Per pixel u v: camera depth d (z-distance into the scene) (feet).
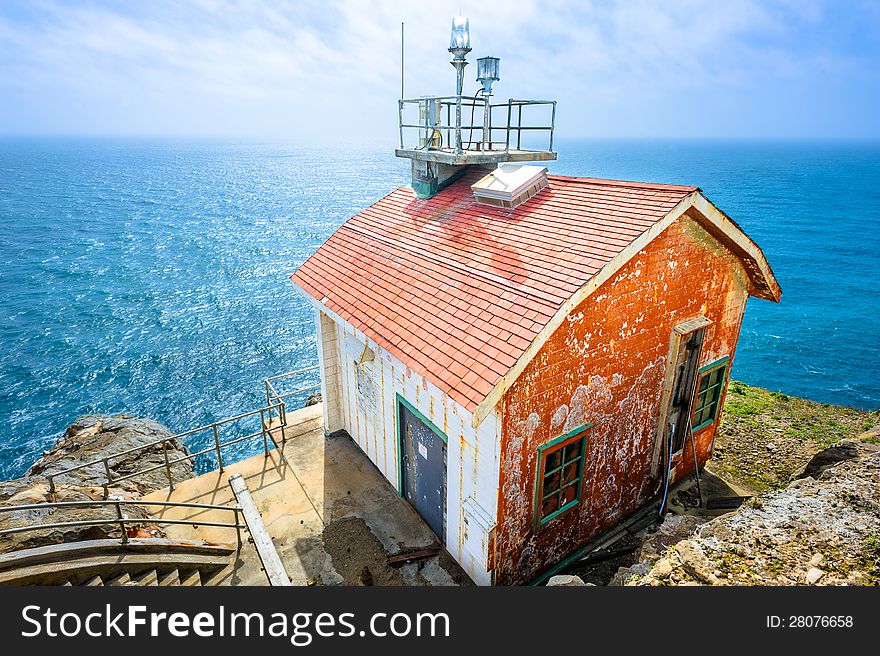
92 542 26.00
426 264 31.12
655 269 27.14
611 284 25.20
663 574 22.98
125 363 114.21
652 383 30.27
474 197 36.19
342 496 34.76
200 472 80.74
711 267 30.40
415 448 31.53
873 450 33.58
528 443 24.82
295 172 605.73
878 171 635.66
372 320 29.35
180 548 28.58
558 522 28.55
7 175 526.57
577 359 25.30
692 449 35.47
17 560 23.81
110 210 308.19
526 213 31.22
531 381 23.65
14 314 139.74
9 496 35.09
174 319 138.41
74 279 170.19
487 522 24.99
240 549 30.50
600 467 29.45
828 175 571.69
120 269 182.70
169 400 100.73
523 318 23.20
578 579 25.86
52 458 57.00
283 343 124.67
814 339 132.26
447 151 39.22
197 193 395.96
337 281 34.73
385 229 37.96
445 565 29.07
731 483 37.17
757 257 30.76
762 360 121.60
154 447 57.41
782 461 40.27
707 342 32.78
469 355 23.17
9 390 103.19
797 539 23.67
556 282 24.20
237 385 106.22
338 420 41.01
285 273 179.63
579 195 30.86
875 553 22.22
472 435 24.91
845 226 267.59
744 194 392.88
